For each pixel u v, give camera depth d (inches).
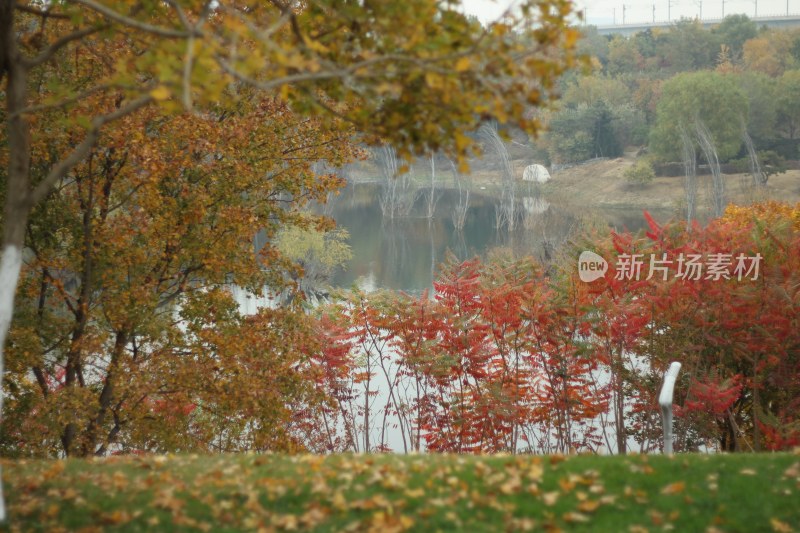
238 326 726.5
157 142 629.3
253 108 695.7
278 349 712.4
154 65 315.3
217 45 262.7
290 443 713.0
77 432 636.7
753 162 3986.2
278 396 700.0
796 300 743.7
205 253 683.4
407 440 1034.7
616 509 302.0
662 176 4603.8
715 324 786.2
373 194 4862.2
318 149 732.0
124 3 358.9
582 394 842.8
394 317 837.8
